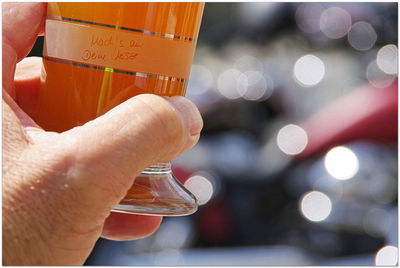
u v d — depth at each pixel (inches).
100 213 43.8
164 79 47.3
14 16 49.6
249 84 170.9
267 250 129.1
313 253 123.3
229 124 163.9
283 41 185.0
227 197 142.6
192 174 147.6
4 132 43.4
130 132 43.4
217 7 219.5
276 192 140.9
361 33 172.1
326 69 166.7
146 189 49.8
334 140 140.9
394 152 135.5
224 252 132.0
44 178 42.5
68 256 43.9
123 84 46.5
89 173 42.6
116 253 129.6
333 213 126.9
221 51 198.4
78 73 46.9
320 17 181.8
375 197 128.3
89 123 44.1
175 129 44.9
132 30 46.1
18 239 42.2
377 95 144.9
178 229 136.9
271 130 157.3
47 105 48.5
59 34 47.5
